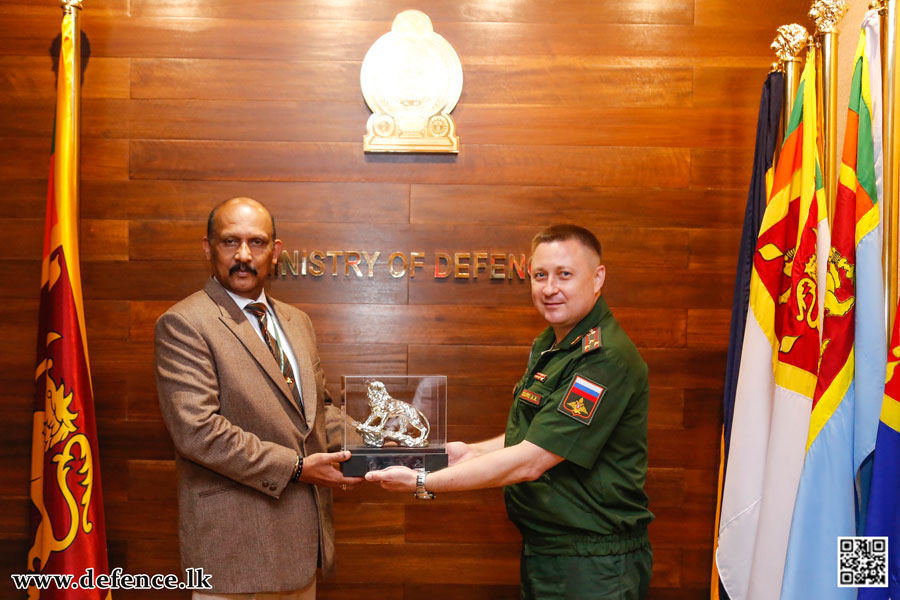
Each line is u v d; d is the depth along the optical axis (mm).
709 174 2668
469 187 2648
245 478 1897
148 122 2609
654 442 2674
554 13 2660
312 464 1958
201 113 2615
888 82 1929
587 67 2658
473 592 2670
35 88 2619
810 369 2109
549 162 2650
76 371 2295
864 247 1935
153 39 2609
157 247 2615
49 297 2348
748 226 2479
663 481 2676
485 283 2652
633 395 1874
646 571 1910
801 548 1947
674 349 2668
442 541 2670
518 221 2650
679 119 2664
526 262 2641
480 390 2654
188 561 1952
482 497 2670
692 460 2676
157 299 2619
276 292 2629
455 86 2623
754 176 2477
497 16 2654
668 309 2668
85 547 2248
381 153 2633
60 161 2344
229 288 2088
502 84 2650
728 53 2672
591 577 1810
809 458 1964
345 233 2639
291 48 2629
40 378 2387
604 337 1866
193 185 2617
